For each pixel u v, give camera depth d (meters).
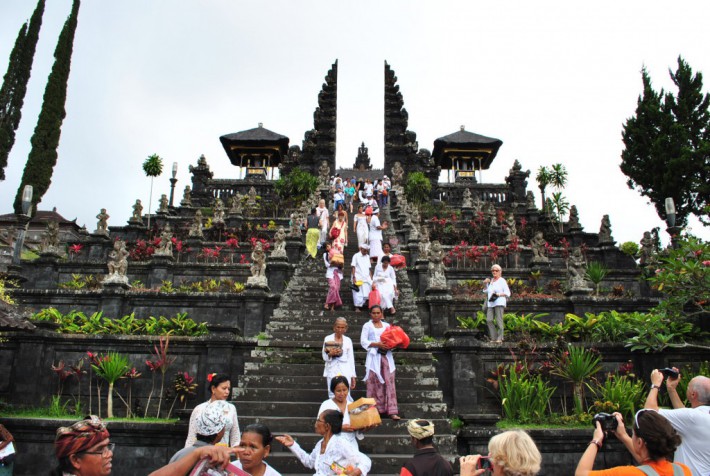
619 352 11.23
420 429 4.61
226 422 4.68
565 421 9.98
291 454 8.09
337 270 13.74
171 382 11.47
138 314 15.09
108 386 11.50
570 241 25.59
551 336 11.90
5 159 28.97
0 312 9.23
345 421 6.09
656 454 3.79
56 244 19.39
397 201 30.12
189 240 21.47
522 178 36.00
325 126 45.28
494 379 10.96
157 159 31.22
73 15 31.50
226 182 36.41
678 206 25.86
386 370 8.84
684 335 11.43
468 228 24.78
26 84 30.92
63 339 11.66
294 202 32.25
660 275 11.20
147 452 9.25
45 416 10.45
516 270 18.95
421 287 17.44
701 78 27.17
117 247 15.72
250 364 10.68
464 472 3.65
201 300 15.04
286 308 13.85
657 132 27.03
